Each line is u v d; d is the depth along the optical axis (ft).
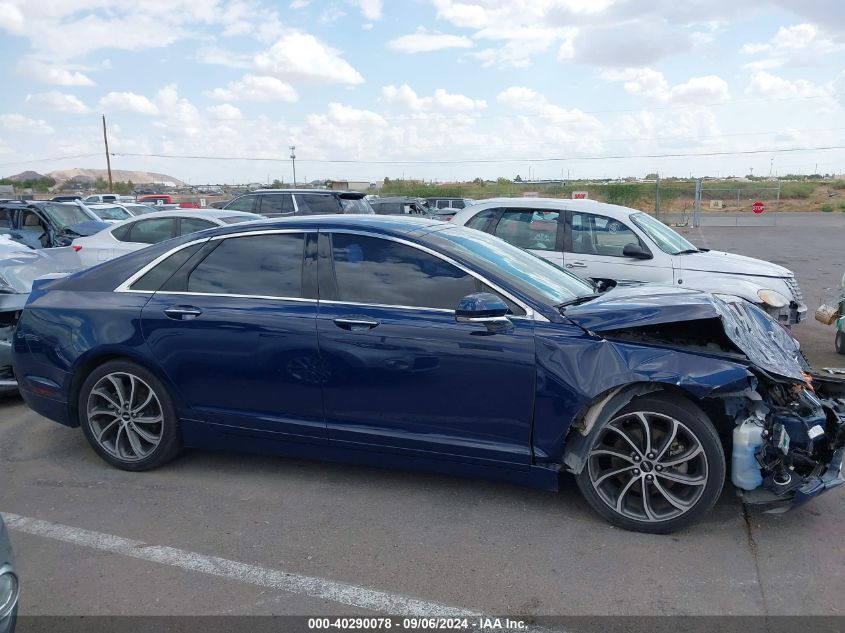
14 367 15.76
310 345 13.29
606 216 26.30
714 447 11.46
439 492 13.89
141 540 12.13
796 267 55.83
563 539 11.94
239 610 10.04
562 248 26.50
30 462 15.84
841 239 84.58
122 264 15.34
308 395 13.51
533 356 12.06
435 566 11.15
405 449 13.12
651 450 11.87
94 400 15.06
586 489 12.39
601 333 12.10
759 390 12.17
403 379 12.80
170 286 14.62
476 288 12.78
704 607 9.94
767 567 10.96
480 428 12.57
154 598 10.37
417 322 12.73
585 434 12.08
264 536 12.22
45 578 10.96
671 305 12.05
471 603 10.14
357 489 14.11
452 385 12.54
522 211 27.48
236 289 14.15
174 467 15.39
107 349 14.61
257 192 51.49
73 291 15.35
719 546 11.62
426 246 13.28
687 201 166.81
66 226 44.60
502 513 12.95
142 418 14.85
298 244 14.05
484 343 12.30
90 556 11.62
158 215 34.45
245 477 14.80
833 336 30.27
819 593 10.25
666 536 11.98
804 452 11.62
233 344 13.80
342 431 13.43
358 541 11.99
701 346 12.30
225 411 14.23
